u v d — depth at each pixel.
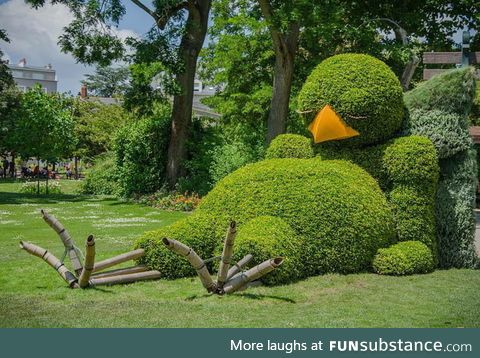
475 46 20.44
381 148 8.50
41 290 6.86
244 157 19.75
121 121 41.16
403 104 8.63
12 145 25.23
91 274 6.96
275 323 5.52
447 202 8.62
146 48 20.06
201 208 8.14
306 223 7.58
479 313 5.98
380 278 7.62
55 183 27.66
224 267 6.52
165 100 22.67
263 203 7.73
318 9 16.56
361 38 17.98
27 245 7.11
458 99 8.56
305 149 9.05
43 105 24.38
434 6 19.95
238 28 24.00
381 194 8.32
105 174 25.62
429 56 10.59
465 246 8.57
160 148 22.20
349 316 5.80
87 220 15.34
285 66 18.34
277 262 6.34
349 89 8.30
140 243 7.50
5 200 22.00
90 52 20.92
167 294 6.68
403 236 8.31
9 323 5.44
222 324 5.47
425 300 6.51
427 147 8.26
